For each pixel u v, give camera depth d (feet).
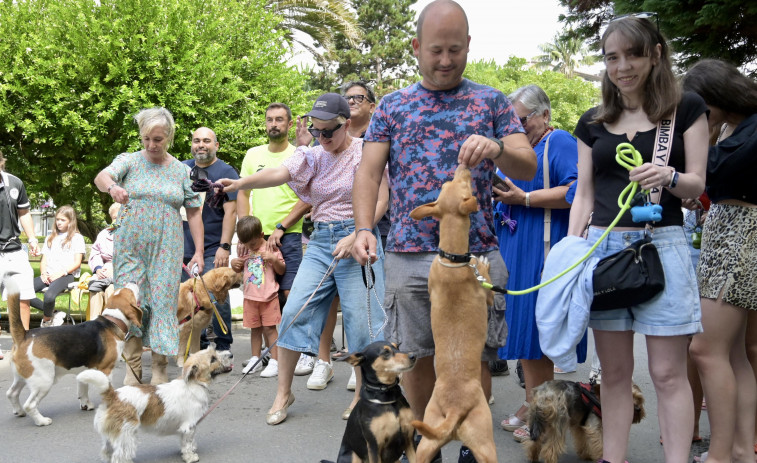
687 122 10.40
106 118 42.86
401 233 11.09
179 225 18.97
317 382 19.57
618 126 10.94
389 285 11.34
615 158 10.78
